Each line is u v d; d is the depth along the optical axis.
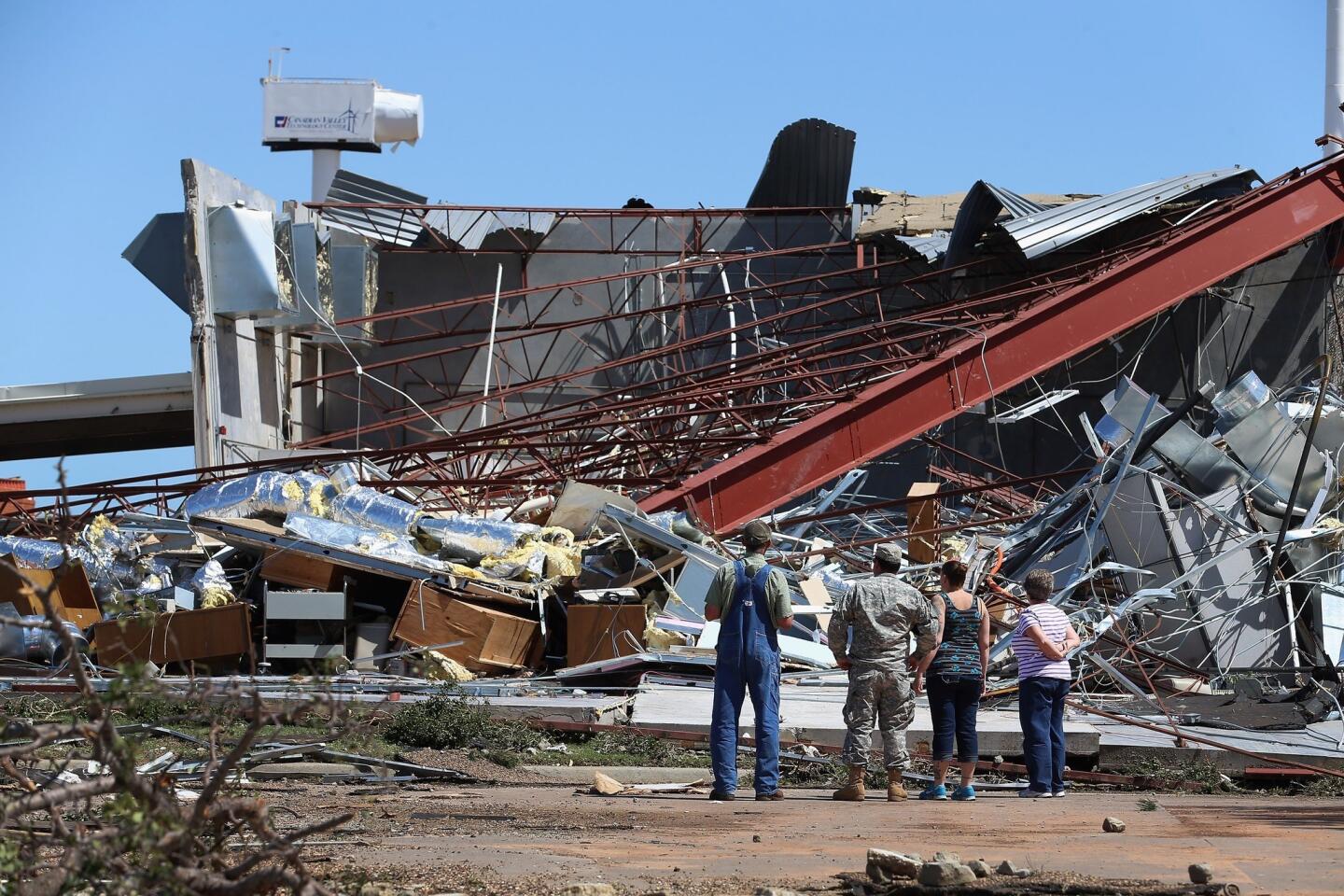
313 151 61.00
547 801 10.43
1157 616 22.20
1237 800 11.80
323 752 11.11
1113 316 34.56
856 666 11.32
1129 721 15.66
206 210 33.12
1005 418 33.31
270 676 17.56
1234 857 7.29
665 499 28.16
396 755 12.52
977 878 6.15
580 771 12.71
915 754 14.59
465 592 19.92
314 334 39.25
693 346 40.16
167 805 4.52
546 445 31.97
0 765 5.07
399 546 20.70
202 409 32.44
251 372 35.06
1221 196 39.81
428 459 31.08
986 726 14.79
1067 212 37.75
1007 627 20.53
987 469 42.22
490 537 21.14
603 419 36.97
